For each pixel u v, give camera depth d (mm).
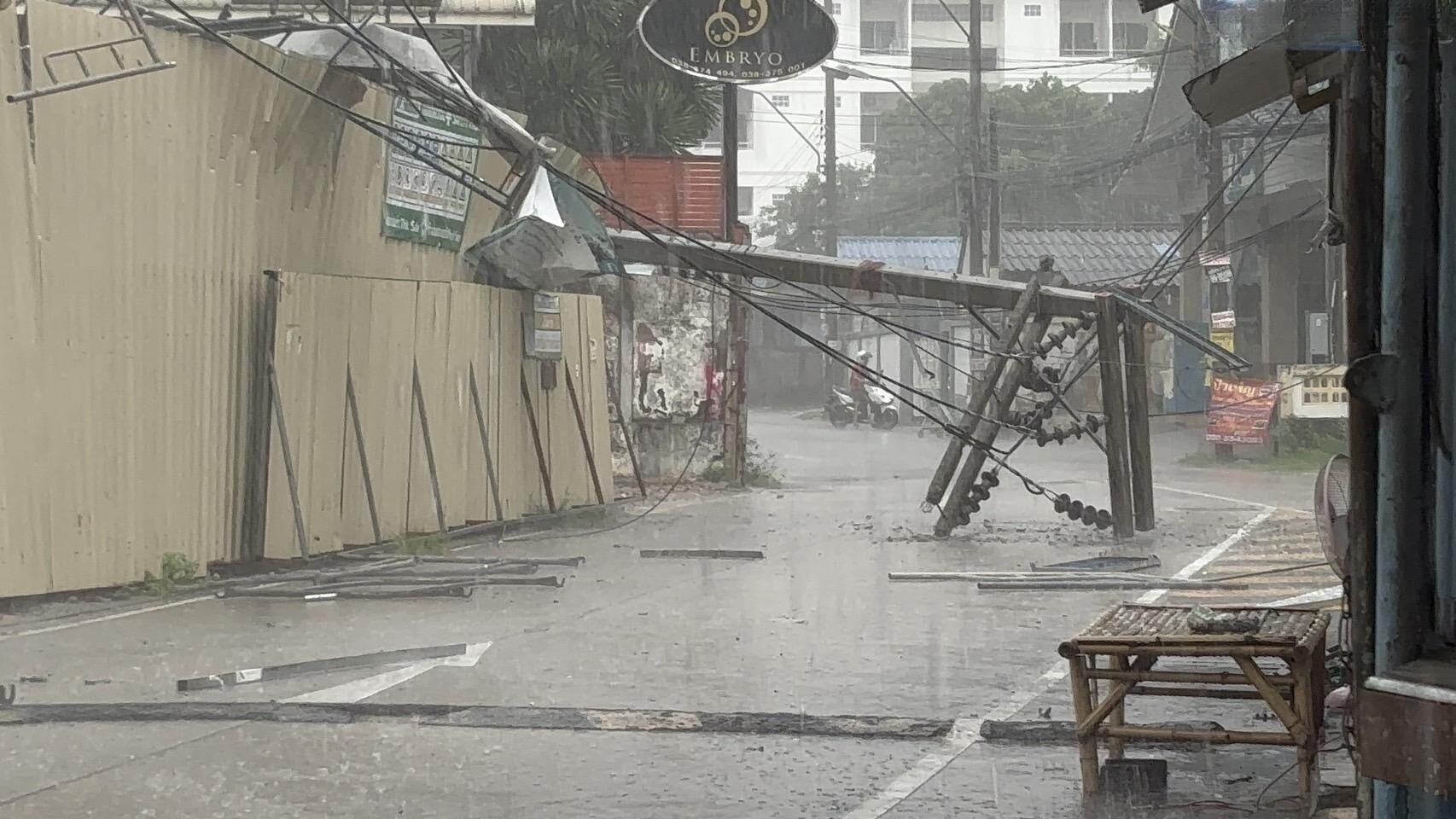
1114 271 47719
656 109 28703
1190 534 19969
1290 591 14461
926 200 52438
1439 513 4086
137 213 13742
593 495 22609
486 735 8562
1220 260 38125
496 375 19891
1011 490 27719
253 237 15484
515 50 28156
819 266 20109
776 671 10523
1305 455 32469
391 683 9992
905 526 21406
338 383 16234
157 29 13961
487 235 20312
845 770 7809
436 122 18766
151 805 7023
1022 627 12586
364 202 17516
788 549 18734
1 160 12250
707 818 6867
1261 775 7645
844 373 65375
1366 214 4062
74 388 13023
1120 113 55750
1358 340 4078
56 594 13195
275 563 15445
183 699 9430
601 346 23422
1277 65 6469
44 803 7062
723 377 28156
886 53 56969
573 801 7160
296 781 7516
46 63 12586
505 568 15922
